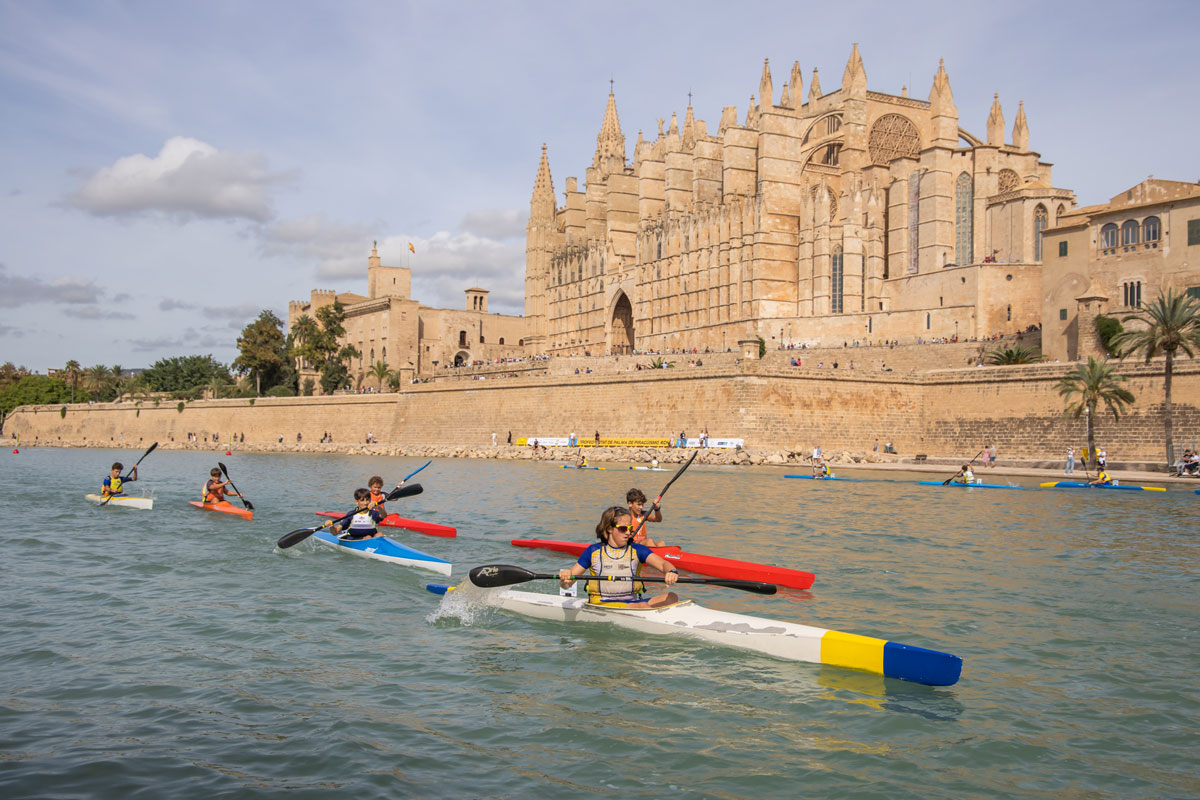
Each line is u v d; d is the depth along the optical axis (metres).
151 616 17.44
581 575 16.36
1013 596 19.33
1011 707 12.50
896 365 83.44
